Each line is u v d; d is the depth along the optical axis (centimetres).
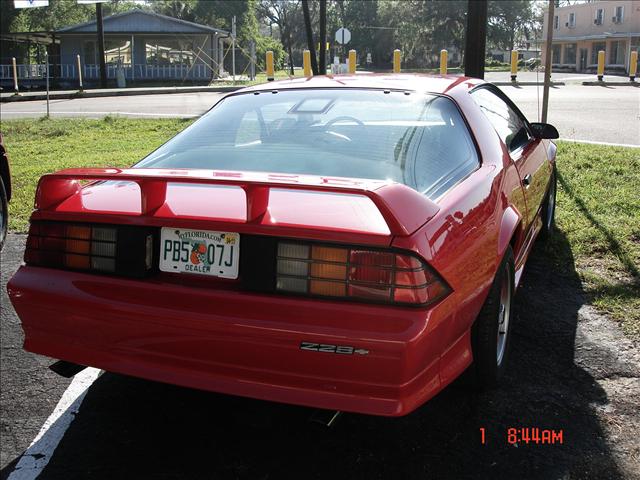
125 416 299
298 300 220
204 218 232
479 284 258
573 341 352
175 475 255
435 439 271
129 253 242
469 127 322
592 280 432
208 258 234
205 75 3353
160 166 297
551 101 1523
